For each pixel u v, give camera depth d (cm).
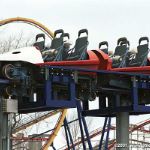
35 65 2517
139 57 2808
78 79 2734
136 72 2795
